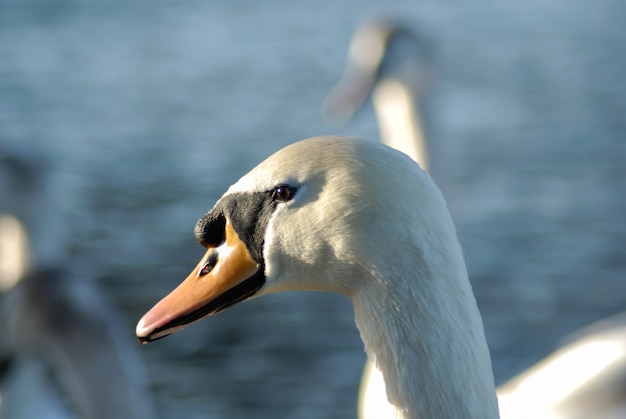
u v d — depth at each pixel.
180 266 17.00
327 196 4.23
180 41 40.84
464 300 4.09
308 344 14.24
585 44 39.22
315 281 4.36
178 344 14.40
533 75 33.72
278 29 43.69
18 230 12.14
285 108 29.73
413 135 13.55
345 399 12.73
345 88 15.94
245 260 4.50
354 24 44.38
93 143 25.36
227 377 13.38
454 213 12.84
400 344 4.11
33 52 37.31
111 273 16.72
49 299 9.62
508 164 22.67
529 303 15.21
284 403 12.66
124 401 9.48
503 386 10.17
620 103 28.84
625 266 16.45
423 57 14.11
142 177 22.27
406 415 4.09
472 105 29.38
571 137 25.05
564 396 9.61
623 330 9.88
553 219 18.78
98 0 48.41
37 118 27.92
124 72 34.75
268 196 4.41
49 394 9.64
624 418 9.45
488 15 46.62
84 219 19.38
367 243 4.15
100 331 9.59
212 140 25.84
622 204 19.48
